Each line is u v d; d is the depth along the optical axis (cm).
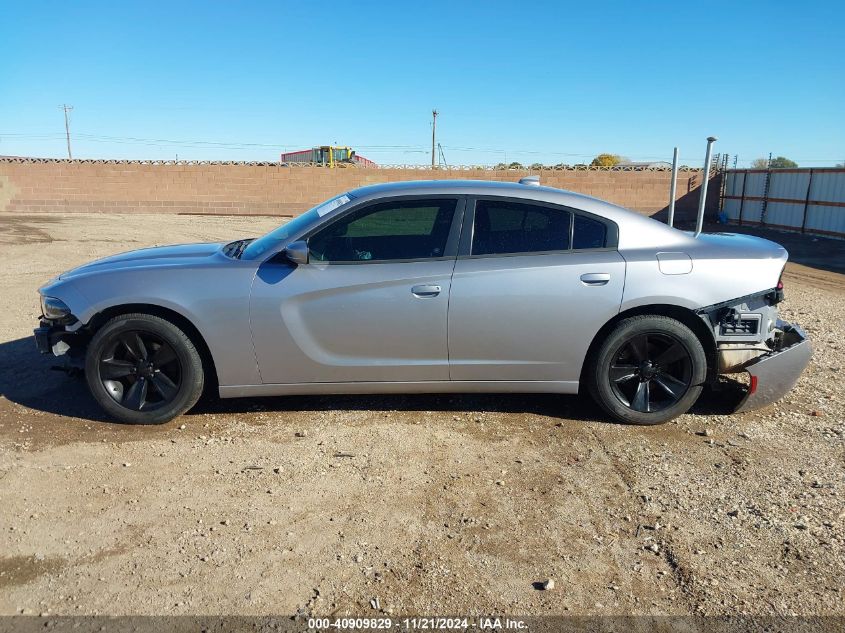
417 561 312
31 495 367
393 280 442
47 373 565
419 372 457
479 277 444
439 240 455
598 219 461
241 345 447
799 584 296
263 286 443
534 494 375
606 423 475
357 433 454
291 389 461
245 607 278
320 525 341
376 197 458
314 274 445
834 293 1050
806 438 452
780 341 482
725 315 457
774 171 2336
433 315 445
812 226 2112
